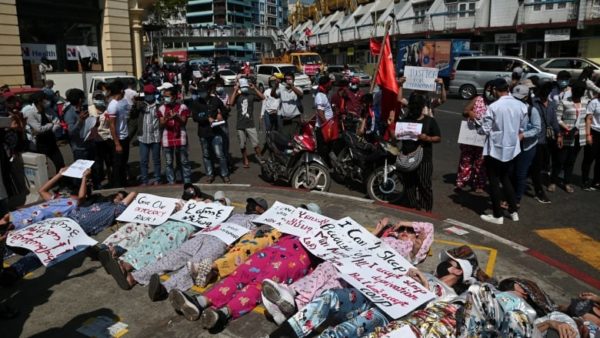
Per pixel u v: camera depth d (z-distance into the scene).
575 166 9.50
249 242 4.41
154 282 3.97
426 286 3.60
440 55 25.14
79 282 4.46
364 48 47.34
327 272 3.82
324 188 7.68
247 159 10.23
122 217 5.32
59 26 19.94
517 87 6.26
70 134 7.59
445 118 15.93
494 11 30.42
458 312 3.01
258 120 16.70
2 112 7.29
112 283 4.43
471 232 5.63
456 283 3.86
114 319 3.79
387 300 3.34
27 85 18.47
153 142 7.98
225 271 4.23
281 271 3.96
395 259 3.96
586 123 7.37
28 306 4.04
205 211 5.12
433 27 35.47
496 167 6.10
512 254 5.04
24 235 4.41
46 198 5.84
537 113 6.34
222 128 8.36
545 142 7.04
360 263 3.84
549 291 4.27
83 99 7.63
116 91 7.74
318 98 8.31
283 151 7.82
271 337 3.17
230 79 34.16
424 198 6.38
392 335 2.95
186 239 4.82
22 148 7.47
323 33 56.91
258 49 119.94
